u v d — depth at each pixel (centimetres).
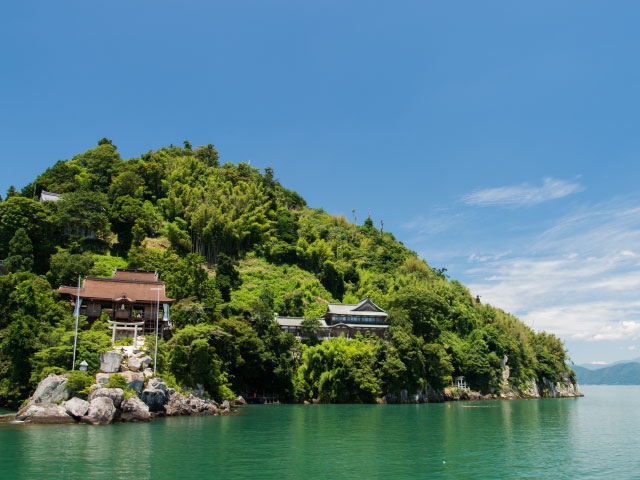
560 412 8419
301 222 17675
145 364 6316
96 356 5938
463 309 13375
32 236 10850
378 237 19150
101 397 5294
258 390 9194
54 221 11331
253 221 15250
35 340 6350
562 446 4591
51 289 9038
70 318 7412
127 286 8394
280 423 5838
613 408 9956
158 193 15888
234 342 8325
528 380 13450
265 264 14438
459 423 6212
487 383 11875
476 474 3359
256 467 3403
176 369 6706
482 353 11894
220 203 15288
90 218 12150
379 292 14012
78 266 9838
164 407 6106
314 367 9375
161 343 6800
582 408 9756
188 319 8244
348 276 14988
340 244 16925
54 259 10112
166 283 9662
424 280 15850
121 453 3697
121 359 6053
